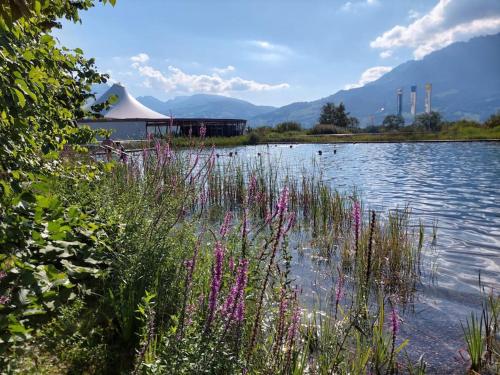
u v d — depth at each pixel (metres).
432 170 25.70
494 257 8.89
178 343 3.22
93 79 6.43
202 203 6.24
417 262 8.50
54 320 4.29
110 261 5.30
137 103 59.59
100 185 6.88
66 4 5.48
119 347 4.12
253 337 3.44
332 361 4.23
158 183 6.02
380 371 4.51
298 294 6.55
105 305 4.71
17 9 2.52
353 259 8.27
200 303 3.81
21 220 4.26
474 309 6.33
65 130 5.32
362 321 4.43
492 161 29.64
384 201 15.70
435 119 74.81
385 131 78.81
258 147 47.12
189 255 5.18
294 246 9.38
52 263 5.01
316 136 65.94
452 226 11.75
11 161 3.91
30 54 3.83
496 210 13.98
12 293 4.00
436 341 5.32
